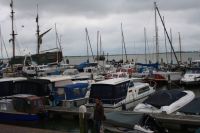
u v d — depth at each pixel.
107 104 22.39
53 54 48.62
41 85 24.36
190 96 22.58
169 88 37.03
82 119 15.76
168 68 51.16
